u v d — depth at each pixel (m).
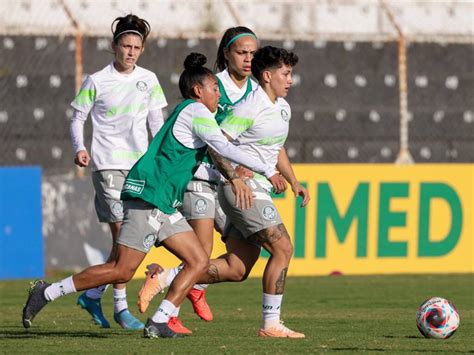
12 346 22.44
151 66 51.69
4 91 51.16
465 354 21.23
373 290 41.31
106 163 28.12
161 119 28.83
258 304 36.72
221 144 22.47
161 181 22.62
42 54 51.47
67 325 29.23
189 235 23.38
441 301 24.97
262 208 24.08
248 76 27.62
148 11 53.00
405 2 59.09
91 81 28.09
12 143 51.22
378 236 47.38
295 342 23.27
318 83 56.00
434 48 58.50
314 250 46.59
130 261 22.95
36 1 51.12
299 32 51.88
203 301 28.67
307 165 46.28
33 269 45.34
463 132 57.94
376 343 23.31
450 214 48.25
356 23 57.78
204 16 54.09
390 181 47.41
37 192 45.47
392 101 57.09
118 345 22.36
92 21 51.62
